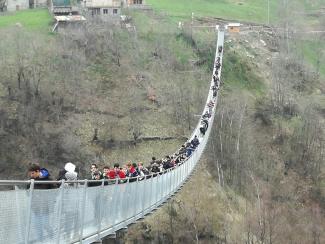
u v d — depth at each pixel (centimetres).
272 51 13162
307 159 9769
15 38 9688
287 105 10781
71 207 1850
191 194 7350
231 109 9538
